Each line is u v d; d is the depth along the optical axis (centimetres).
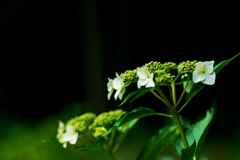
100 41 1228
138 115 170
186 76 180
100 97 1195
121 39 1277
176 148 199
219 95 1112
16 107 1200
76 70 1320
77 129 211
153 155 205
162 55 1273
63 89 1302
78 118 222
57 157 717
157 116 1116
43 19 1297
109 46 1273
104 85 1212
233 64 1122
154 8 1258
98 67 1217
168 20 1260
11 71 1255
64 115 974
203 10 1192
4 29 1250
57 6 1273
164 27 1266
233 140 912
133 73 168
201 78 158
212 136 991
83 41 1241
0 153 741
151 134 991
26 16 1266
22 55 1283
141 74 160
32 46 1298
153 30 1278
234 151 846
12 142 782
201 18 1204
